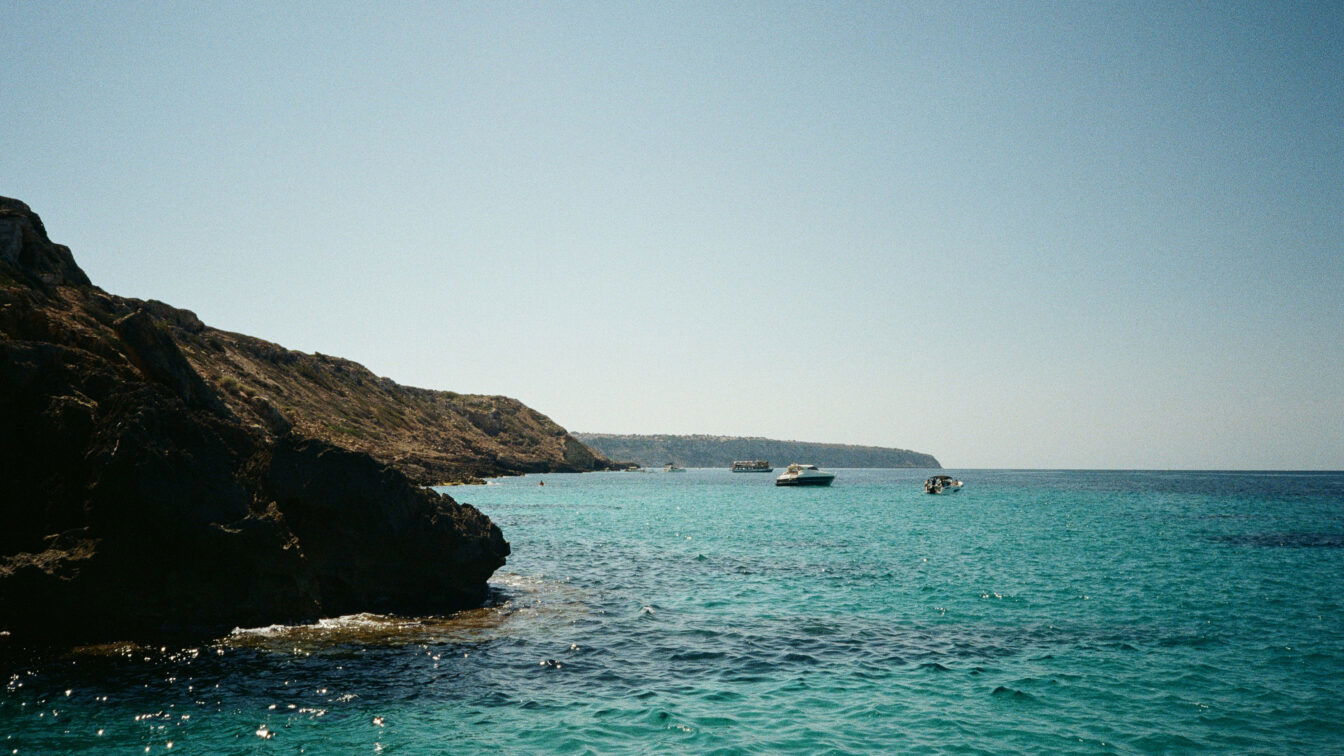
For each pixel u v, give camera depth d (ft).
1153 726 47.19
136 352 81.10
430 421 508.12
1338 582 103.09
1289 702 51.72
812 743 43.83
